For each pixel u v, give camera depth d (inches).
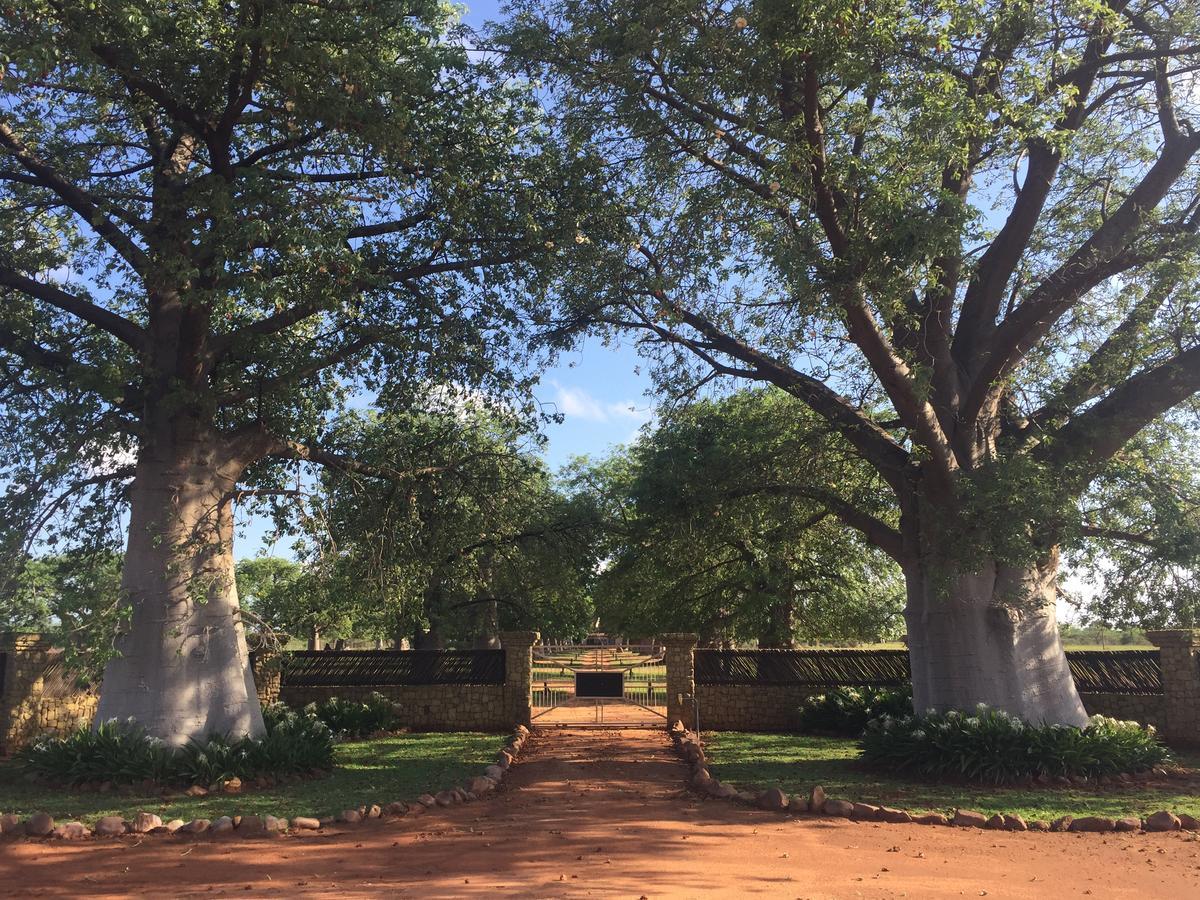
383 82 466.0
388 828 352.2
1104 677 698.8
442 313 541.0
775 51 444.8
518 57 538.3
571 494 1277.1
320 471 598.5
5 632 566.6
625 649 1497.3
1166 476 568.4
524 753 608.7
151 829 340.2
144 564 478.3
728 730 781.3
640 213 556.1
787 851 313.3
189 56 453.7
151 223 472.1
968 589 534.9
